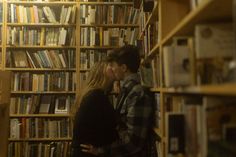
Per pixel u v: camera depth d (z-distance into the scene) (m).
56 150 3.91
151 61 2.50
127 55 2.15
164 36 1.83
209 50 1.09
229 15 1.11
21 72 4.03
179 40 1.37
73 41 4.03
